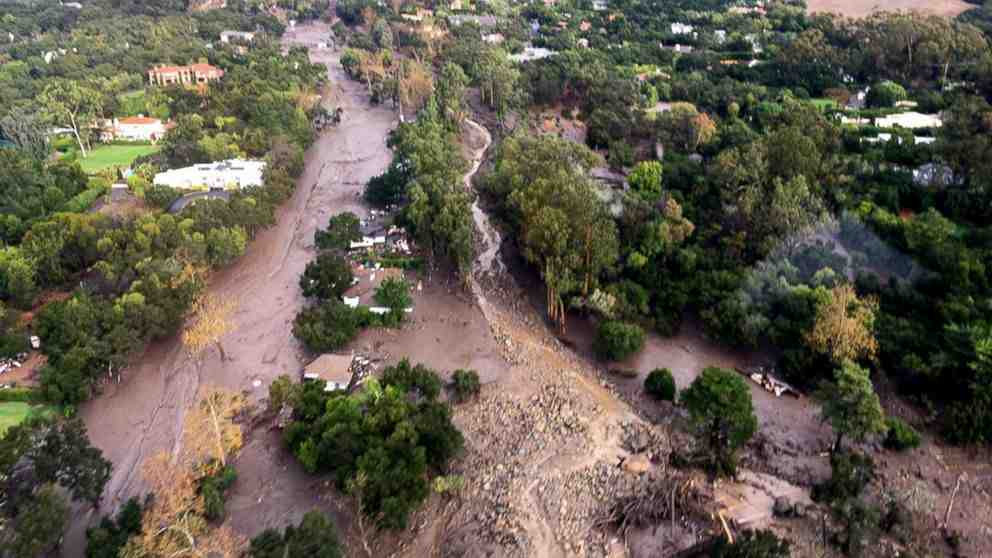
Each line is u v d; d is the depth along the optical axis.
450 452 110.44
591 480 110.81
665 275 156.62
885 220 156.75
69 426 104.81
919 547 96.69
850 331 125.94
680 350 143.75
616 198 175.00
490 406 129.12
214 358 145.12
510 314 159.75
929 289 140.50
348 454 107.50
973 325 125.75
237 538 96.44
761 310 140.88
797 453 115.75
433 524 104.06
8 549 86.44
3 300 160.50
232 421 126.06
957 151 169.88
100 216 178.38
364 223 198.75
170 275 154.75
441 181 192.12
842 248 154.88
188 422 119.38
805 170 171.12
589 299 149.00
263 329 155.12
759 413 125.00
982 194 166.62
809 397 128.38
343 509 107.00
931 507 103.62
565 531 102.00
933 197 172.38
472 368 140.62
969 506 104.25
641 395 131.50
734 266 154.50
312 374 134.38
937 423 120.19
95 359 133.38
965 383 119.75
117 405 131.88
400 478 101.44
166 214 178.38
